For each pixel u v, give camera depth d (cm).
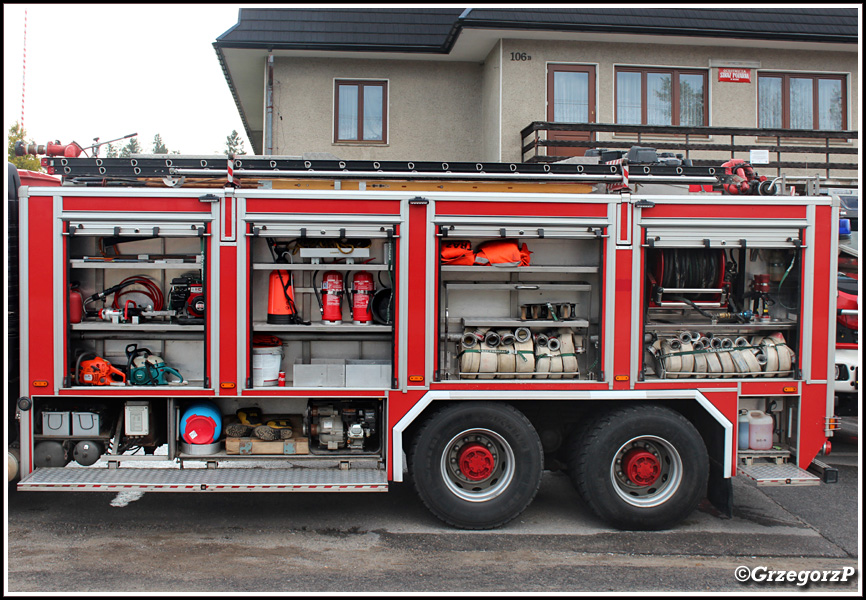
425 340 493
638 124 1331
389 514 546
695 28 1276
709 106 1358
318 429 511
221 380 490
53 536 490
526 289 512
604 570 445
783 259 530
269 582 418
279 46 1291
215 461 504
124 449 511
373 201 487
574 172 523
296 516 540
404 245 489
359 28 1330
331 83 1359
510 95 1289
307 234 485
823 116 1399
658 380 507
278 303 498
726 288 530
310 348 517
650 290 511
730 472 512
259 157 512
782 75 1385
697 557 470
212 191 482
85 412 498
